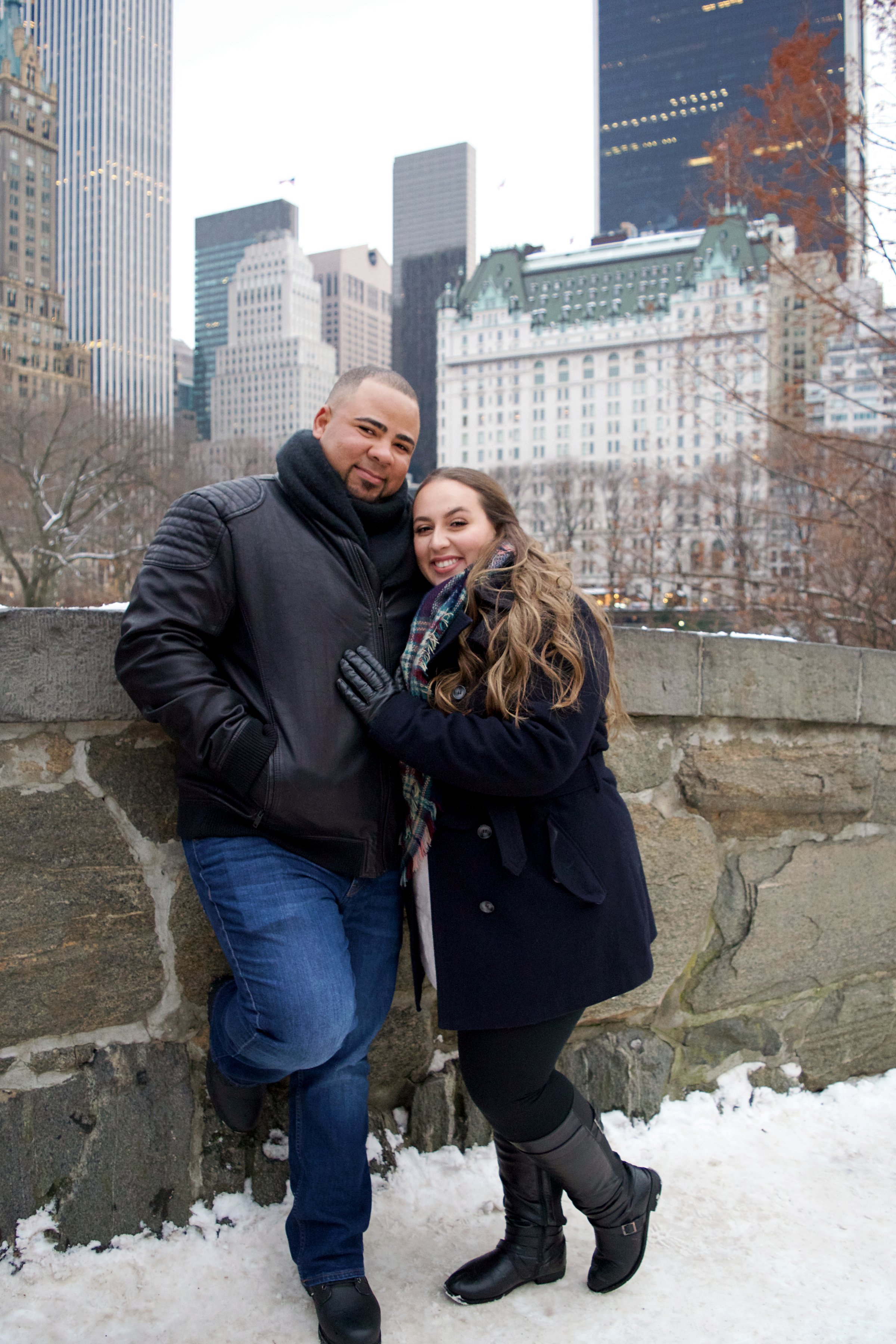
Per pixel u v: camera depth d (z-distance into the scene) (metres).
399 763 1.85
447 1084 2.34
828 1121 2.68
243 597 1.68
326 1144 1.81
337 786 1.68
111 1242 1.93
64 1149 1.91
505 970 1.67
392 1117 2.31
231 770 1.59
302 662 1.68
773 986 2.77
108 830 1.97
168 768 2.04
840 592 8.70
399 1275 1.95
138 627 1.61
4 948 1.87
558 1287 1.93
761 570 10.01
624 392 115.75
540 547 1.84
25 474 31.28
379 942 1.93
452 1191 2.23
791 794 2.76
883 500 8.24
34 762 1.89
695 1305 1.90
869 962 2.96
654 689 2.46
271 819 1.65
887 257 7.27
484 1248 2.05
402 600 1.92
